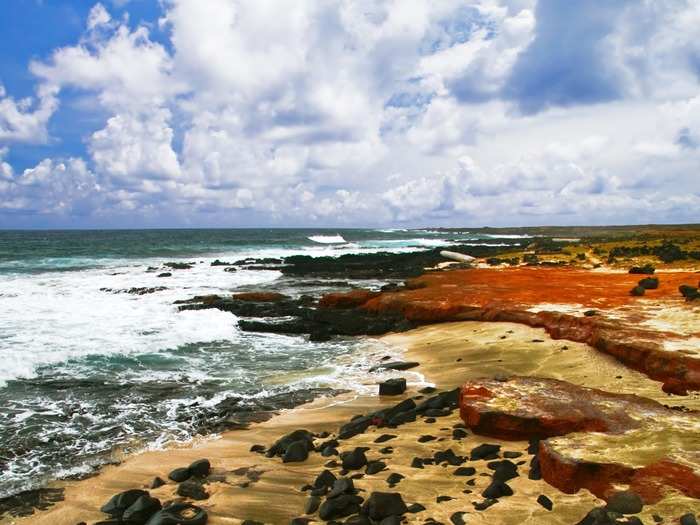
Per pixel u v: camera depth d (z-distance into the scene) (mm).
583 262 34938
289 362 13758
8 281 32562
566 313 14469
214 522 5492
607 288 19719
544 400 7465
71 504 6250
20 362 12820
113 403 10242
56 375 12133
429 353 13992
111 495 6469
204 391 11078
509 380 8430
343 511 5395
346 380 11906
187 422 9219
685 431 6039
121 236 124562
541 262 36219
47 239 102188
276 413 9648
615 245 49906
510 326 15211
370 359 14023
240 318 20328
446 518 5078
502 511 5086
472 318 17016
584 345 12328
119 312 20672
